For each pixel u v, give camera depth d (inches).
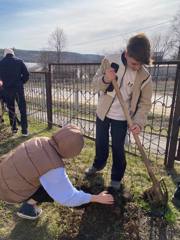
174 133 141.7
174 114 139.7
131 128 101.0
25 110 203.9
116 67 101.3
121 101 100.2
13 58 198.2
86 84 191.9
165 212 105.1
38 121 257.3
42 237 96.2
